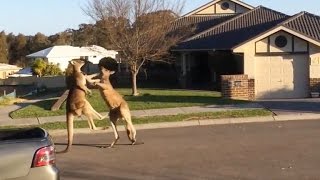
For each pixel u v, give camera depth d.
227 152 12.16
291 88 27.38
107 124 16.89
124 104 13.33
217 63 32.34
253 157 11.48
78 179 9.88
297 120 17.61
